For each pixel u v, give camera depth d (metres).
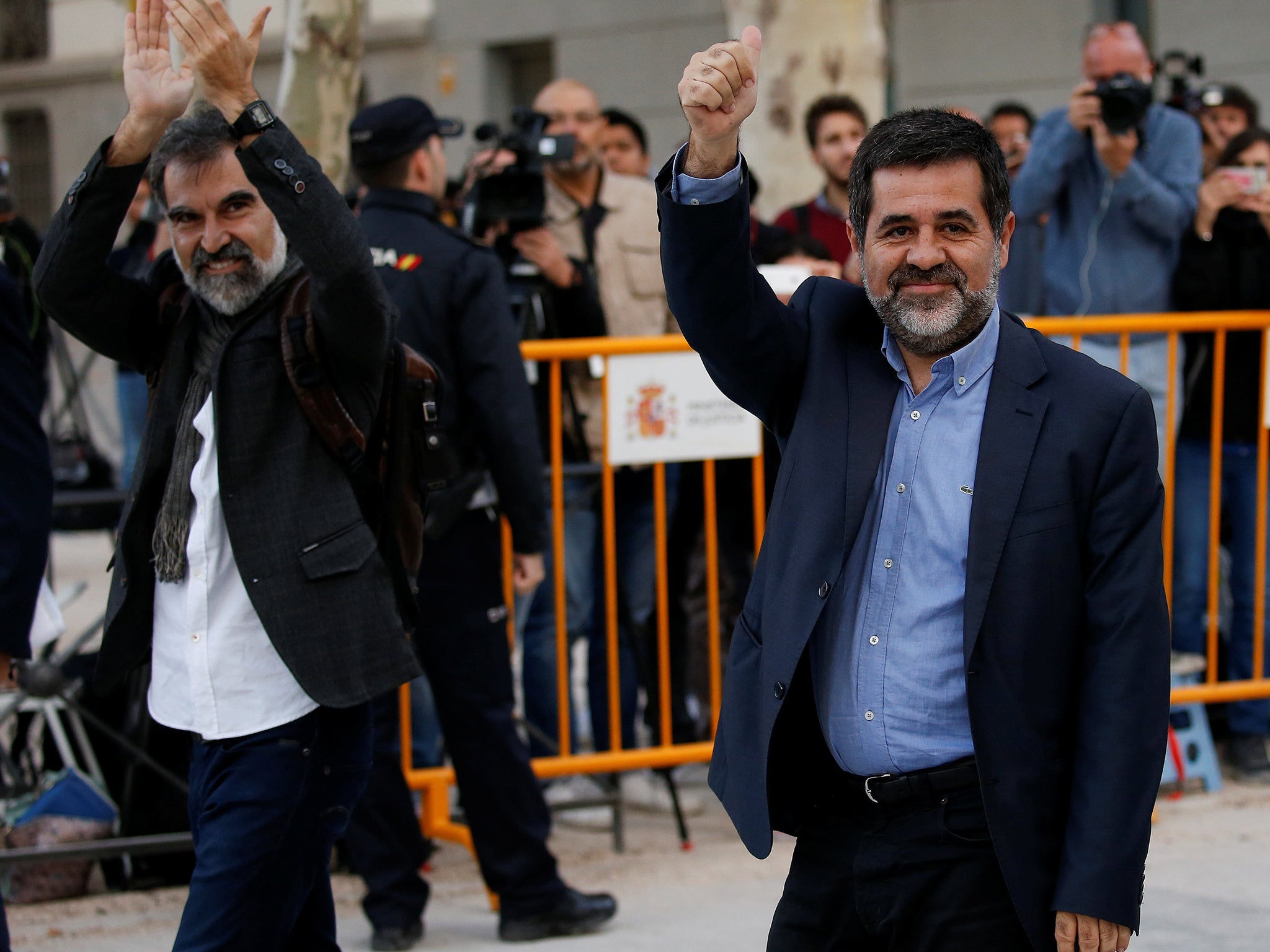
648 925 3.85
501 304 3.70
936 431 2.12
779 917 2.27
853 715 2.14
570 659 4.88
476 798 3.69
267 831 2.49
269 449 2.58
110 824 4.09
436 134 3.85
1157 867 4.13
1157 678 2.03
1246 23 10.27
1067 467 2.04
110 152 2.57
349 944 3.80
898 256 2.06
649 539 4.83
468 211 4.47
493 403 3.64
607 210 5.01
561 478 4.39
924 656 2.10
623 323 4.96
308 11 4.84
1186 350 4.89
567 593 4.82
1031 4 10.80
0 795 4.22
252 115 2.42
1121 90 4.77
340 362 2.60
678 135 12.11
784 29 6.88
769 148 6.98
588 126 5.00
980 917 2.09
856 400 2.16
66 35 14.38
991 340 2.13
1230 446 4.86
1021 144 5.84
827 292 2.28
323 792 2.58
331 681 2.52
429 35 12.77
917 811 2.13
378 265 3.66
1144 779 1.99
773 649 2.13
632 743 5.03
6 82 14.58
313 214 2.43
